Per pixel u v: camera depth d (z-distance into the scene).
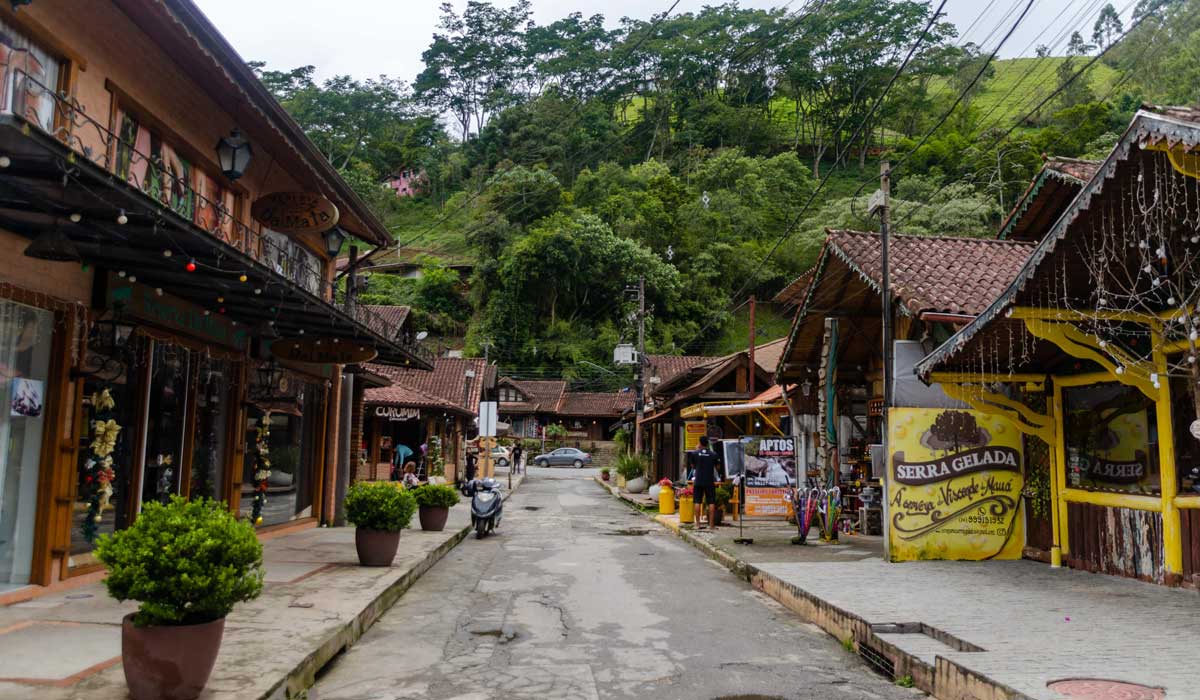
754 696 5.35
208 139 10.34
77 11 7.45
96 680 4.75
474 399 34.06
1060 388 10.30
